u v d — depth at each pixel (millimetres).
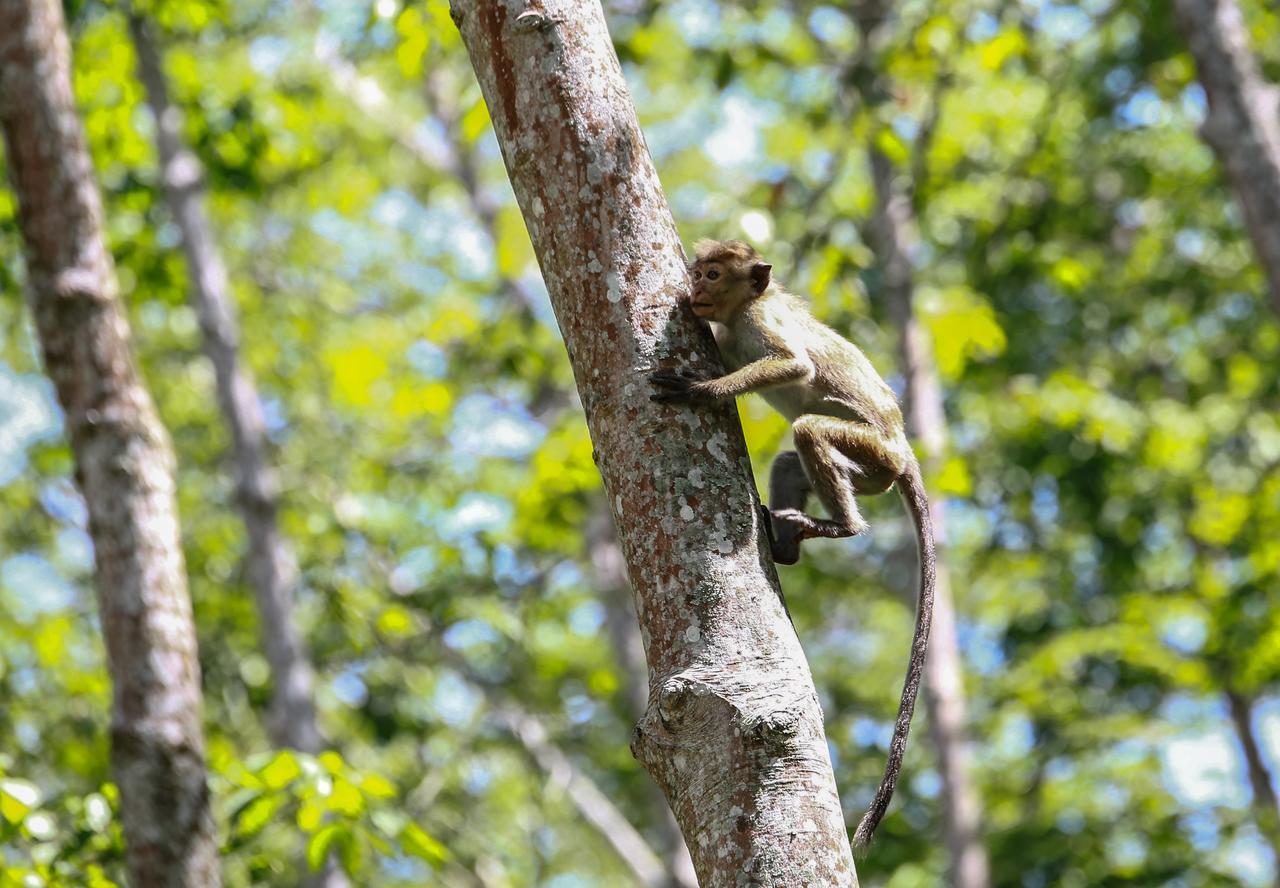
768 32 18500
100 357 7723
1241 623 17594
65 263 7754
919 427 15945
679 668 4465
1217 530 18453
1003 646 21641
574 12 5031
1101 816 20094
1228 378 21562
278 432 21312
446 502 17844
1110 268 21594
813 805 4301
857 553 21562
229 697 17922
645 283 4848
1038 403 17797
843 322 14867
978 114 18438
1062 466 18828
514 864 22000
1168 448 18719
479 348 17078
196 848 7348
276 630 15094
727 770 4324
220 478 20922
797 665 4496
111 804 8117
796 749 4352
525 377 16984
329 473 20125
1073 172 20172
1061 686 20266
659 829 18344
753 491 4758
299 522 18078
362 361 18750
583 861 25547
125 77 15359
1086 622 21188
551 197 4914
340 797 8297
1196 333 22047
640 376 4758
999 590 22953
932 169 18359
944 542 17375
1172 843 19594
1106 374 19906
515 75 4984
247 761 8352
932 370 17156
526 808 22766
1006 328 20219
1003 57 15516
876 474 7188
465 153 21516
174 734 7434
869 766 21625
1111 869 19203
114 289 7883
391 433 21344
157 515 7688
